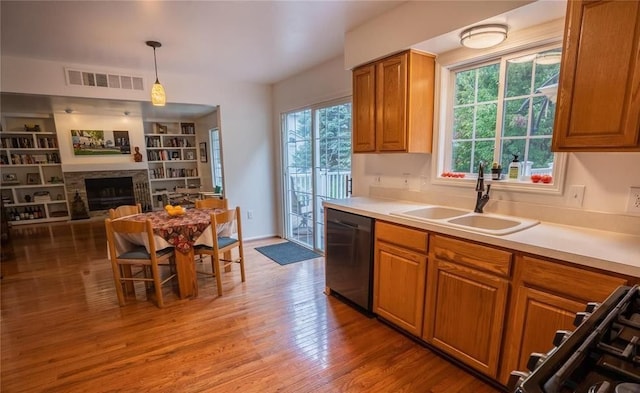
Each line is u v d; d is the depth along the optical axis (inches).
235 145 184.4
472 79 93.9
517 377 28.8
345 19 99.2
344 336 89.7
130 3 84.8
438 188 101.1
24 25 96.7
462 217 83.6
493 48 83.0
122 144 267.7
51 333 92.7
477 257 67.9
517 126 84.0
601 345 28.1
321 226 165.3
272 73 163.5
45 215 258.5
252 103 186.7
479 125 93.4
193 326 96.0
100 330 94.1
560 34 70.8
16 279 133.3
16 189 254.1
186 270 114.3
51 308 108.0
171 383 71.9
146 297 116.0
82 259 158.1
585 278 52.3
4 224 191.2
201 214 130.3
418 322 83.2
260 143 192.4
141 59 135.2
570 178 71.2
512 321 63.7
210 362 79.1
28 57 128.4
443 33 80.0
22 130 250.7
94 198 265.0
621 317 33.5
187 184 311.6
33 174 259.9
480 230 68.4
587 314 35.8
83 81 141.1
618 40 52.4
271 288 122.9
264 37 112.3
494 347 66.9
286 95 177.5
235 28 103.9
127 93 151.4
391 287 90.2
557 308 56.3
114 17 93.2
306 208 177.6
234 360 79.8
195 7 88.4
